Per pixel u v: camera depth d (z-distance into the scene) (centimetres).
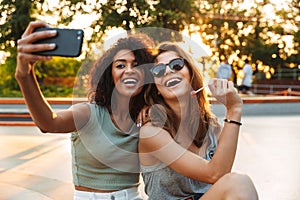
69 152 605
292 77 2398
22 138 728
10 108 1093
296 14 2056
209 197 204
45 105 186
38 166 517
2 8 1501
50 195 394
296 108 1247
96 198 224
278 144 677
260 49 2308
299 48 2325
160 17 1498
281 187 424
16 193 399
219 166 213
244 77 1791
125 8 1380
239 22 2117
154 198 230
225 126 221
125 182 226
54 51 158
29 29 160
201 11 1723
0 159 555
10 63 1636
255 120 1030
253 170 496
